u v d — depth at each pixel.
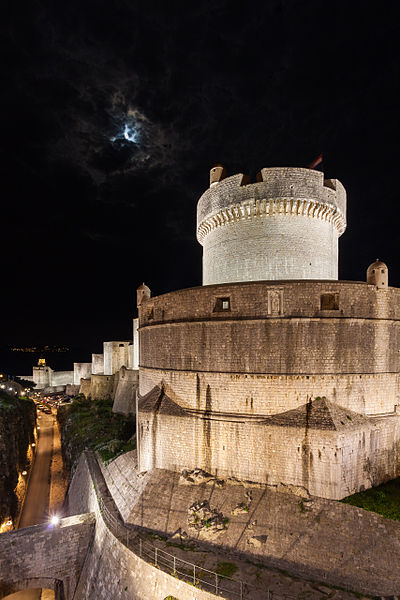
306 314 24.22
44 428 82.50
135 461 31.97
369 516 19.88
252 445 24.28
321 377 23.84
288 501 22.05
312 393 23.83
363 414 24.22
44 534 27.67
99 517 27.92
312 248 32.28
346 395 23.95
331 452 21.48
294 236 31.83
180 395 28.20
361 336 24.59
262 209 31.73
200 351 27.02
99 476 34.78
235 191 32.84
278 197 31.05
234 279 33.12
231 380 25.58
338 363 24.05
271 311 24.64
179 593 18.64
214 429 25.70
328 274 33.28
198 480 25.08
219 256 34.75
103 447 42.50
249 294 25.27
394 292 25.80
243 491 23.61
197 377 27.02
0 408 54.94
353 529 19.45
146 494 26.17
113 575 22.62
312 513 20.88
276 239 31.80
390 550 18.19
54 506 46.34
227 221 33.91
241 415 25.09
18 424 58.03
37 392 124.06
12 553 26.41
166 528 23.20
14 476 46.59
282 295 24.53
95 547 26.95
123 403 60.75
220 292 26.36
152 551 21.30
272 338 24.56
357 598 16.84
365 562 18.00
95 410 66.94
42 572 27.25
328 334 24.14
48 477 55.88
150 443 28.53
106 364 82.94
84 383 91.88
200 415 26.45
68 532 28.53
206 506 23.27
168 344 29.59
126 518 25.16
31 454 63.09
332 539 19.30
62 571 27.98
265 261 31.92
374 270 25.52
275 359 24.44
